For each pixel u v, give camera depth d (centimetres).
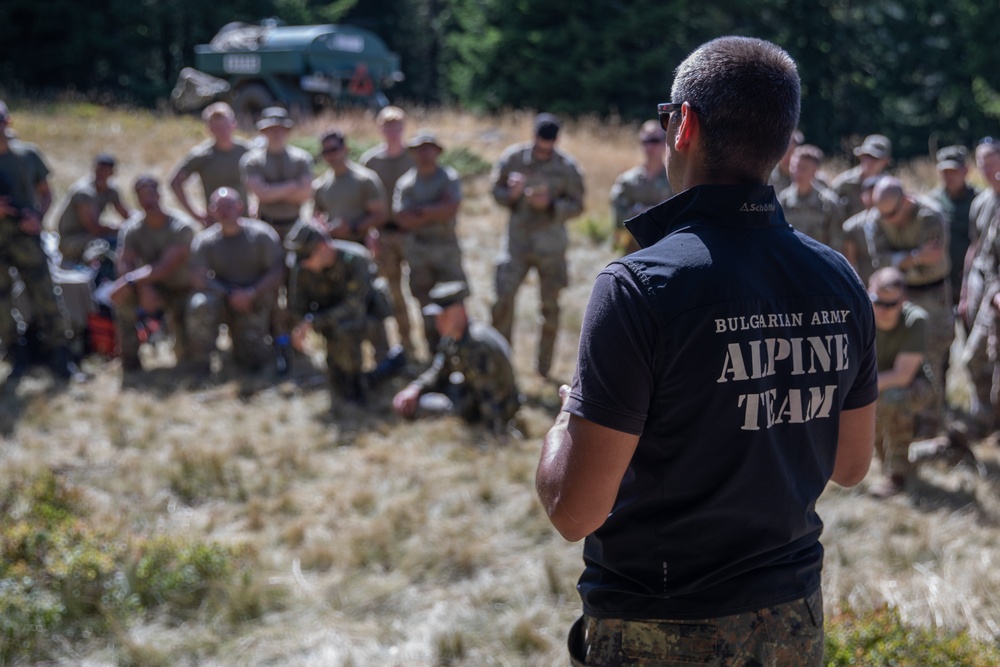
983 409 603
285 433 600
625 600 162
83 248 793
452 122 1734
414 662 360
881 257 594
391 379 687
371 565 434
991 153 602
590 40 2570
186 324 733
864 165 697
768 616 157
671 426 153
